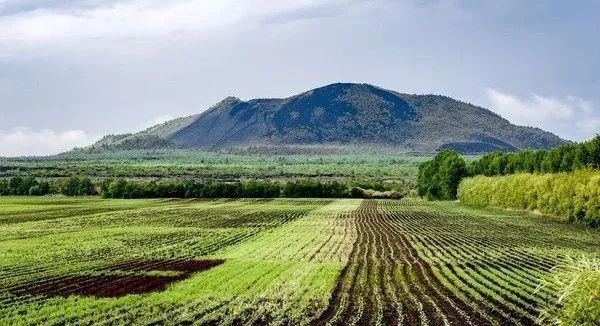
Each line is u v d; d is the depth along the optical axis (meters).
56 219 82.44
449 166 134.25
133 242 55.41
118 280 34.66
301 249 49.66
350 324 23.95
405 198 147.50
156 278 35.25
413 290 30.92
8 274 37.06
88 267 39.81
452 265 40.03
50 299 29.36
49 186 157.88
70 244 53.78
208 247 51.38
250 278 34.69
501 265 40.00
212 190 142.38
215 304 27.88
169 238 58.84
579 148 78.25
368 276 35.34
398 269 38.12
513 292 30.28
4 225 73.69
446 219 82.25
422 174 144.38
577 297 16.67
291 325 24.00
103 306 27.69
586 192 69.62
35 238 58.84
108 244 53.78
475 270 37.81
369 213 95.12
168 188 142.38
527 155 98.69
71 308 27.16
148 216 87.88
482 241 55.34
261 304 27.80
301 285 32.44
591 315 16.33
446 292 30.34
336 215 90.81
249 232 64.94
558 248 49.72
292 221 79.81
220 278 34.81
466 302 27.84
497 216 86.38
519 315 25.30
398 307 26.88
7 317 25.75
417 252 47.31
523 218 82.19
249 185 143.88
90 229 68.56
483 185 107.25
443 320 24.47
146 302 28.48
